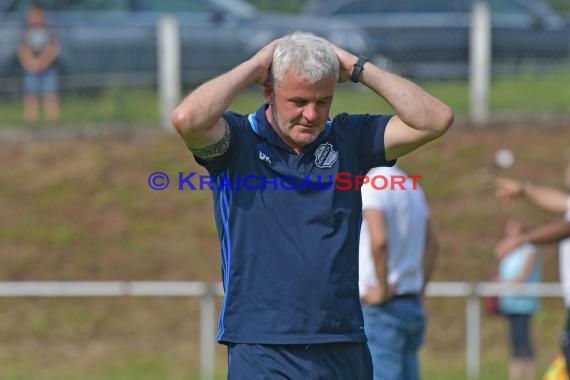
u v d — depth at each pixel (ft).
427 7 205.98
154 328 141.08
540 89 191.62
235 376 53.78
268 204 53.31
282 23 187.32
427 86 190.60
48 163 168.14
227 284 54.08
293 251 53.11
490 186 164.76
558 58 195.31
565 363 82.74
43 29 177.78
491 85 192.13
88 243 153.89
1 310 143.02
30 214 157.99
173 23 177.68
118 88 181.06
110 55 180.75
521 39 193.57
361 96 182.70
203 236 156.35
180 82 182.09
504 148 173.88
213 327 139.54
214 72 183.73
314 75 50.80
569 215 85.30
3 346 137.08
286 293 53.06
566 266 84.64
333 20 197.77
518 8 204.13
